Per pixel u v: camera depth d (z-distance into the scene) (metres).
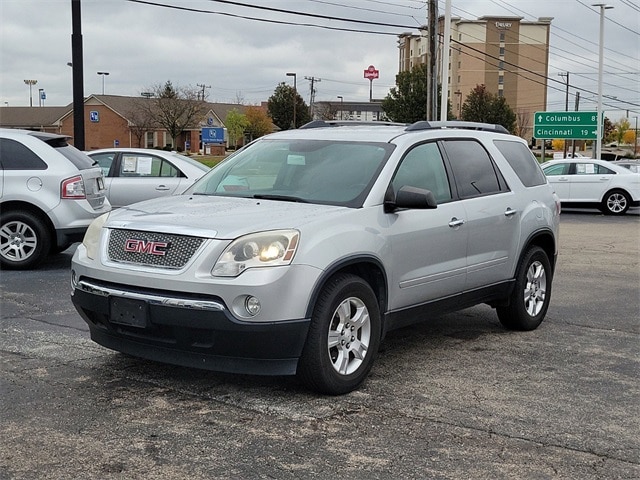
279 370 4.85
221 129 63.88
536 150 103.88
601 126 39.72
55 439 4.33
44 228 9.94
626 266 11.93
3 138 9.89
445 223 6.09
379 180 5.65
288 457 4.14
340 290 5.05
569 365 6.11
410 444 4.36
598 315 8.16
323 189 5.71
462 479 3.93
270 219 5.04
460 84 107.44
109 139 75.31
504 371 5.89
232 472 3.94
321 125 7.18
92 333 5.45
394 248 5.58
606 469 4.10
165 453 4.16
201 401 5.00
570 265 12.02
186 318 4.73
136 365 5.77
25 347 6.26
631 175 22.64
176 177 12.57
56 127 80.75
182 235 4.91
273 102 86.00
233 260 4.74
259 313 4.69
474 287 6.54
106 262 5.13
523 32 108.12
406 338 6.95
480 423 4.73
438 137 6.47
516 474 4.00
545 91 109.31
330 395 5.16
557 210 7.79
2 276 9.55
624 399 5.26
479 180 6.75
